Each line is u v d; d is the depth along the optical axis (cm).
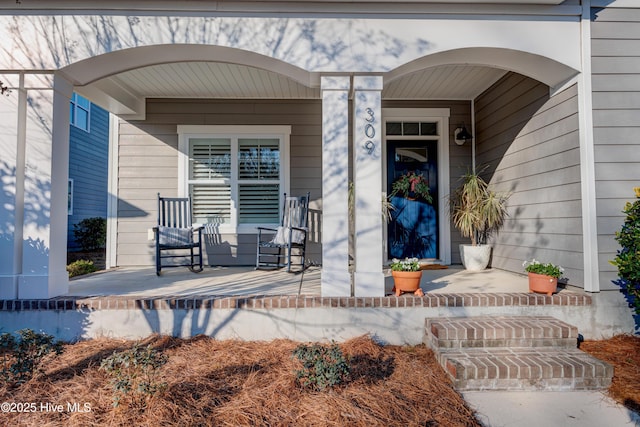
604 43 337
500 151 483
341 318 315
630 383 254
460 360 258
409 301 317
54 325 309
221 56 340
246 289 360
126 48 320
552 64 339
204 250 553
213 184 561
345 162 331
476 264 490
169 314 314
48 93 326
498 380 247
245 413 205
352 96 373
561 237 362
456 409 220
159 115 553
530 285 345
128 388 205
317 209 559
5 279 314
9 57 317
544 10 328
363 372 258
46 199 322
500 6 326
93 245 969
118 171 551
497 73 465
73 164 992
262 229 516
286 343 305
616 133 333
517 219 443
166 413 202
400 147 573
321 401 218
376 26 327
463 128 554
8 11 317
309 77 346
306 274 463
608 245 328
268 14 326
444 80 488
